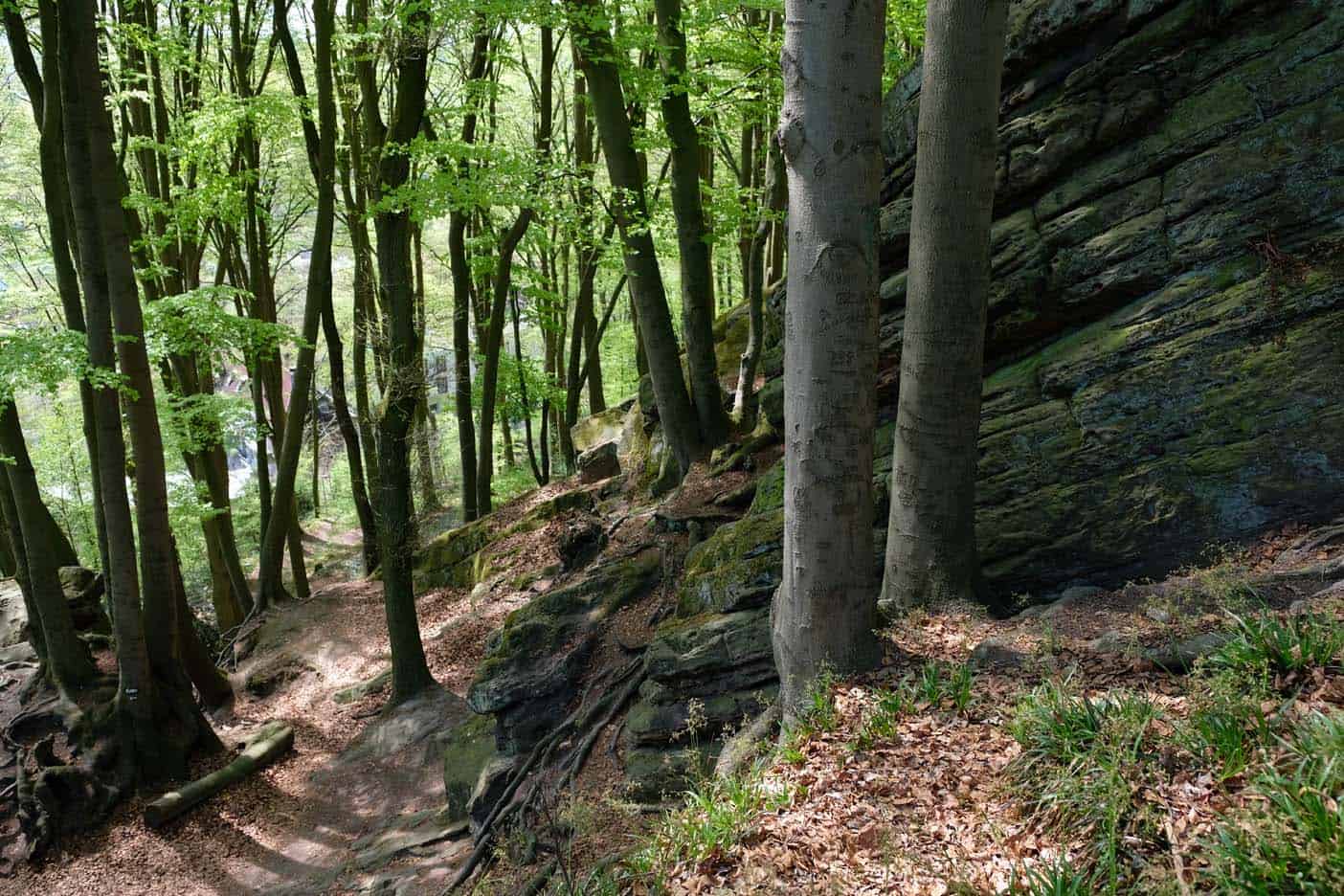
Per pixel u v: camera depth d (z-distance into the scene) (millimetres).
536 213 15188
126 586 11617
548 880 7035
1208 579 6301
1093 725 4820
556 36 21438
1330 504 6688
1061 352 7992
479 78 16953
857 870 4629
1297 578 6012
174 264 18594
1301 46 6941
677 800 7379
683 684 7930
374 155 13039
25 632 13703
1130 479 7418
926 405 7168
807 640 6367
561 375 25656
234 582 19734
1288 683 4648
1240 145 7137
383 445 13094
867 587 6371
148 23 16922
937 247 6930
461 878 8297
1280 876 3443
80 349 10383
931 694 5902
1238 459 6984
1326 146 6762
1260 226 7008
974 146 6750
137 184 19484
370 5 17062
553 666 9727
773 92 12586
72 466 21719
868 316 5879
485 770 9438
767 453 12109
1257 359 6938
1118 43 7715
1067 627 6508
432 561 19266
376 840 10281
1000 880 4215
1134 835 4129
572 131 25297
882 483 8883
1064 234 7953
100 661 13445
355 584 19844
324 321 17953
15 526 13016
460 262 19531
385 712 13367
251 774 12398
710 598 8609
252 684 15656
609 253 14945
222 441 18469
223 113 15125
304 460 33719
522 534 17578
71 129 10242
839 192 5660
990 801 4824
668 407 13516
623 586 10562
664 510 11688
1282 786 3822
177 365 17984
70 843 10961
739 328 17453
